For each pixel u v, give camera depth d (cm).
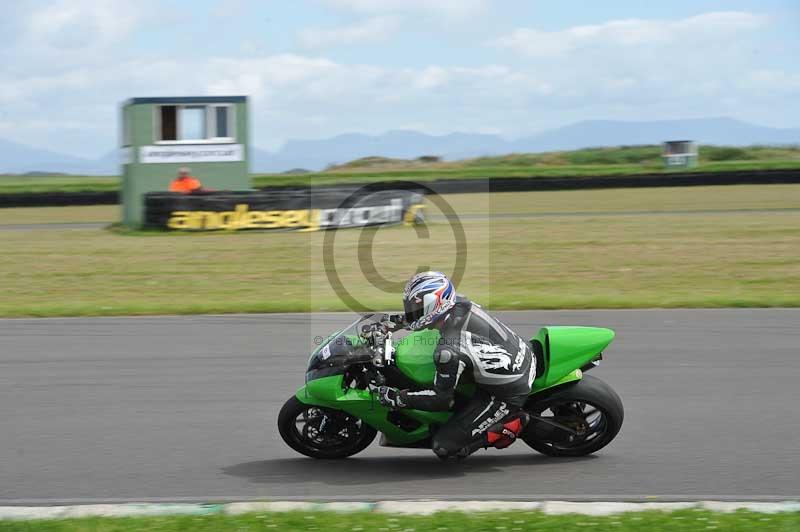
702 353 2417
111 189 9800
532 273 4062
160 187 5978
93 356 2428
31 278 3962
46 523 1209
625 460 1560
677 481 1445
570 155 14888
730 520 1191
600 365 2303
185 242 5197
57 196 8938
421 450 1662
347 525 1180
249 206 5656
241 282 3822
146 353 2462
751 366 2267
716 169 10738
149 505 1326
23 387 2111
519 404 1512
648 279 3838
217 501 1362
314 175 10500
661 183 9606
